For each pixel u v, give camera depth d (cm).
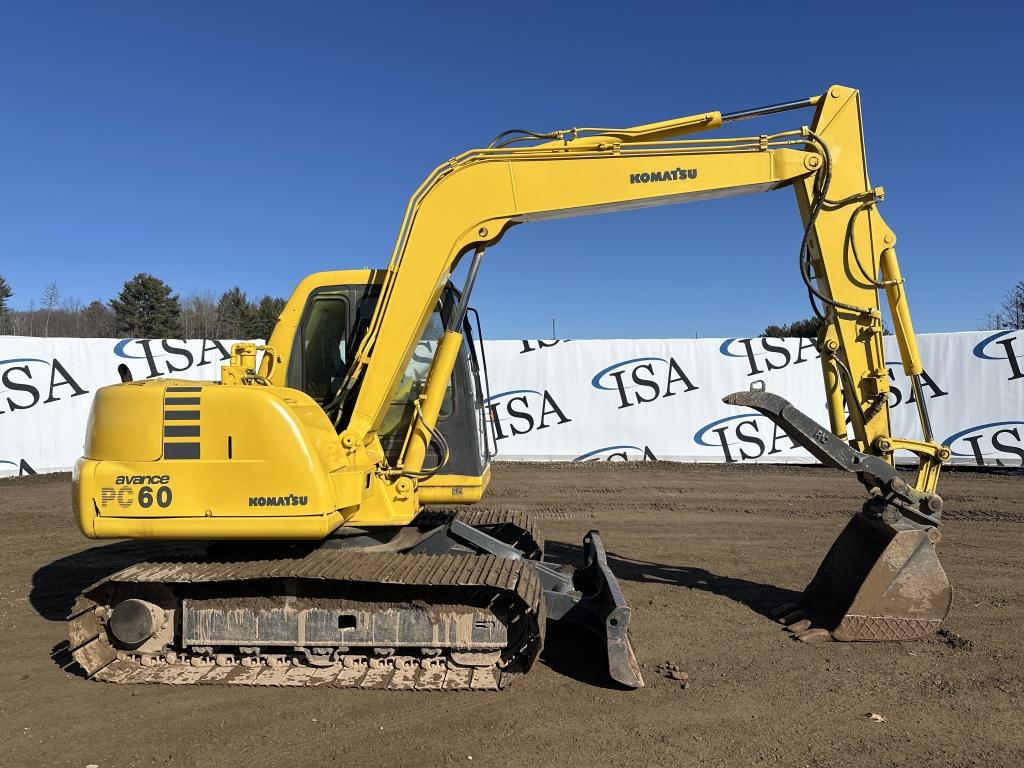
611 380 1301
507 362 1310
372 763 319
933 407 1216
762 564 667
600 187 459
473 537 492
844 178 476
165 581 382
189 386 390
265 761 321
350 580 385
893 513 477
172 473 380
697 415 1288
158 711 369
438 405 464
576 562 670
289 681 393
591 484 1094
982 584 594
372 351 447
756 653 451
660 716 366
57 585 606
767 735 346
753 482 1112
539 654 409
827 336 491
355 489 409
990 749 333
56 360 1222
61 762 321
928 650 454
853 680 410
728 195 486
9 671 423
